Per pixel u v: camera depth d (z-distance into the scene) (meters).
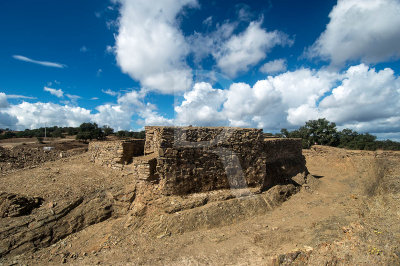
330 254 5.29
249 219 9.54
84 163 16.39
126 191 10.51
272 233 8.05
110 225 9.54
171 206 8.91
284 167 15.28
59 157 19.61
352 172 20.02
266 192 11.80
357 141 35.31
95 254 7.58
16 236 8.22
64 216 9.71
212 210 9.21
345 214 9.45
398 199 7.53
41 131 68.62
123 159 13.99
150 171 9.49
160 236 8.11
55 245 8.55
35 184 12.22
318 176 20.50
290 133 43.72
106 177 13.36
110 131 59.47
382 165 13.88
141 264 6.61
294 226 8.70
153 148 11.45
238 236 8.09
